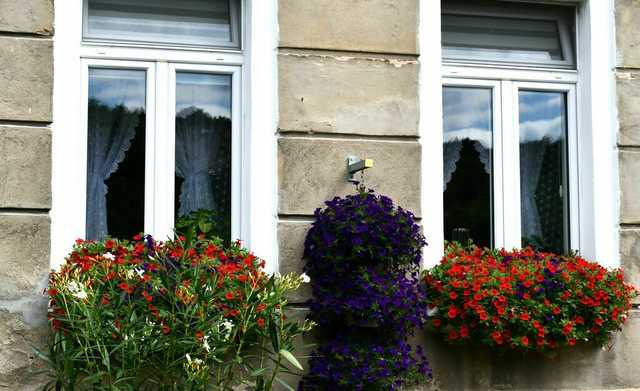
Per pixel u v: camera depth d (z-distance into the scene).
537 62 7.34
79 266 5.89
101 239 6.45
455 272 6.46
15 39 6.14
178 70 6.68
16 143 6.08
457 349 6.70
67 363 5.51
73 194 6.27
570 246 7.28
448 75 7.16
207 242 6.32
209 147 6.71
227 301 5.93
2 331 5.95
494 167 7.20
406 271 6.50
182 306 5.76
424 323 6.55
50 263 6.07
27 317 5.99
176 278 5.74
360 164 6.38
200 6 6.77
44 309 6.01
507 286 6.39
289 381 6.36
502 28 7.35
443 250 6.80
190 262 5.99
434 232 6.75
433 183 6.79
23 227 6.05
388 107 6.73
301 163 6.53
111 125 6.55
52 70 6.19
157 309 5.73
